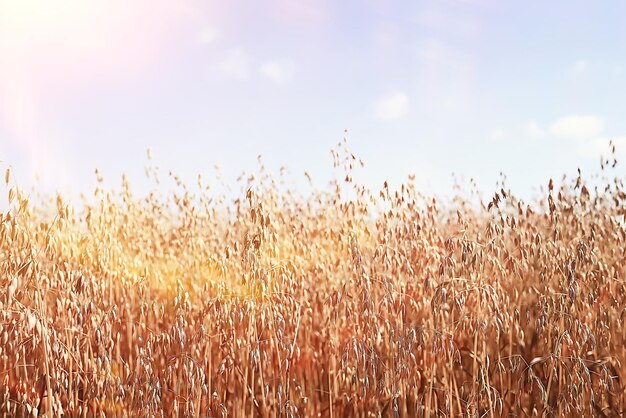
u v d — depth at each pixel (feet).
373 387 5.21
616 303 5.51
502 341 5.49
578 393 4.97
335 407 5.25
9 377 5.09
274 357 5.43
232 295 5.41
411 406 5.21
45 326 4.91
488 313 5.23
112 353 5.54
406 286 5.81
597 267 5.69
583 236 5.66
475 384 5.14
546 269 5.50
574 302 5.33
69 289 5.30
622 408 5.11
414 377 5.16
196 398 5.12
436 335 5.08
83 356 5.39
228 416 5.21
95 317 5.36
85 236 5.77
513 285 5.79
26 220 4.98
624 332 5.37
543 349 5.36
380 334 5.43
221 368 5.23
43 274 5.23
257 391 5.34
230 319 5.31
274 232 5.50
